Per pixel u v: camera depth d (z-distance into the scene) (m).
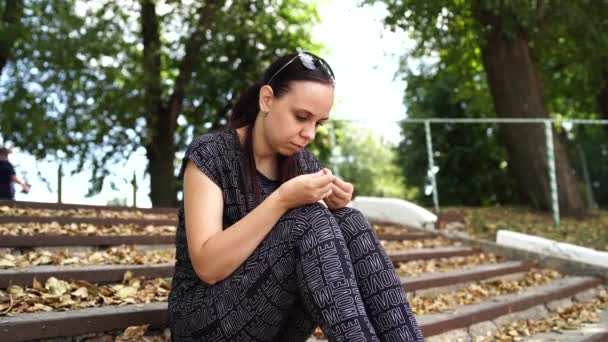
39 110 12.42
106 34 12.47
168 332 2.74
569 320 4.72
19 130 12.49
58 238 3.90
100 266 3.40
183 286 2.28
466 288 5.29
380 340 2.12
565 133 20.25
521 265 6.48
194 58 13.91
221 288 2.11
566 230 8.52
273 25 15.16
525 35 10.97
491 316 4.38
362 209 8.39
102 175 13.56
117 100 12.84
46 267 3.23
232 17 13.47
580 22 10.52
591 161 26.41
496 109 11.12
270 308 2.05
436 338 3.79
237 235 2.05
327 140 15.21
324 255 1.97
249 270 2.07
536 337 4.09
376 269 2.13
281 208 2.05
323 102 2.18
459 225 8.27
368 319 2.00
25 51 12.32
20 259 3.50
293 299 2.08
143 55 13.36
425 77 14.42
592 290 6.16
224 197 2.26
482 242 7.21
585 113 19.52
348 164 21.89
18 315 2.43
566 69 14.11
